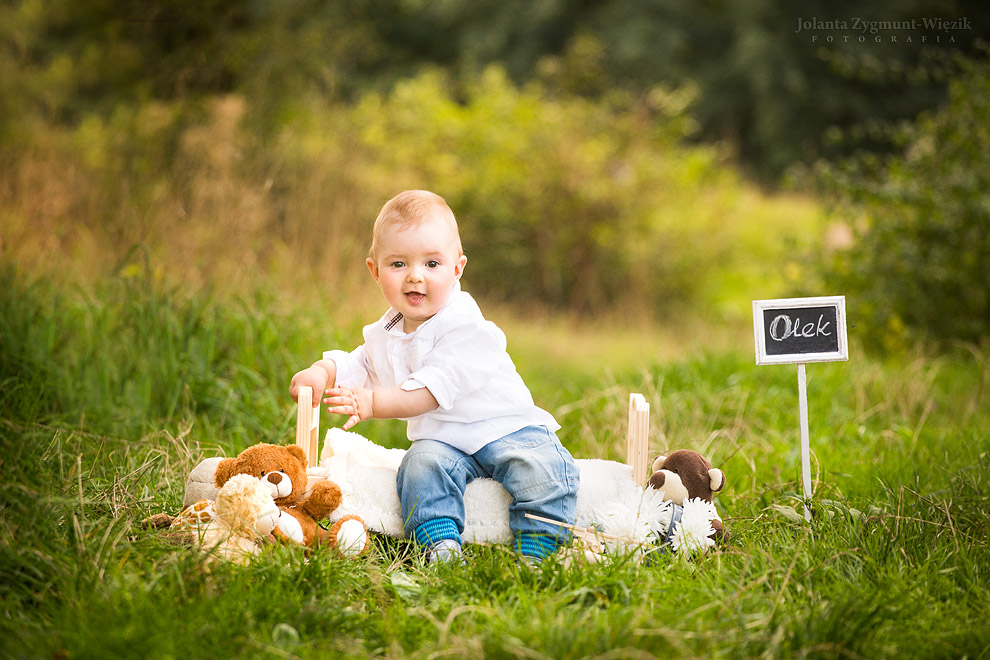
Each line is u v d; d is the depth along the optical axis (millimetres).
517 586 2520
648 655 2160
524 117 10930
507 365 3113
